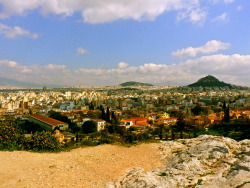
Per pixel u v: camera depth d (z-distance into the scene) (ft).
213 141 55.01
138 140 73.72
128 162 48.11
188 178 35.81
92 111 470.80
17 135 61.46
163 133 240.94
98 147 64.95
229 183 32.32
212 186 32.24
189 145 60.70
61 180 36.55
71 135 233.96
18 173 39.29
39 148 60.44
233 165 40.34
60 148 62.34
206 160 43.80
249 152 45.93
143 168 43.06
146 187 31.99
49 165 45.14
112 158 51.57
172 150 58.13
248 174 34.58
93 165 45.80
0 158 48.75
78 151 59.93
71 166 44.83
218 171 38.34
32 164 45.42
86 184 35.14
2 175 38.01
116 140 75.97
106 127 285.23
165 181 34.63
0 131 59.36
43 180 36.37
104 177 38.45
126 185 34.09
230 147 52.37
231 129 236.43
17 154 53.21
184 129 270.05
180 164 41.93
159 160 49.65
